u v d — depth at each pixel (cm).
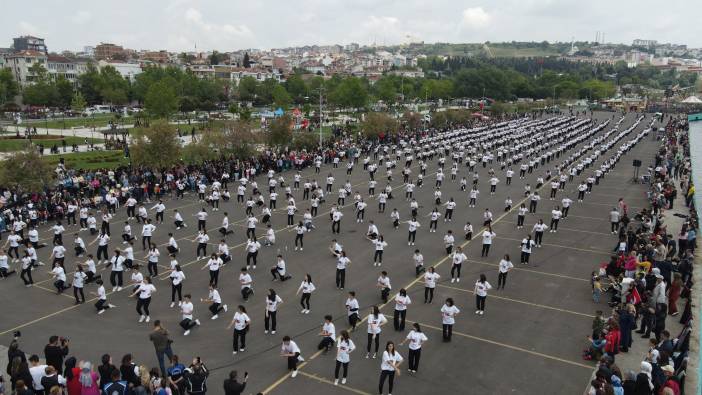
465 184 5306
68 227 3759
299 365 1931
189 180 4975
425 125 10300
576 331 2253
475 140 8588
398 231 3769
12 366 1664
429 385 1820
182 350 2027
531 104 17262
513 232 3800
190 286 2681
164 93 9688
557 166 6203
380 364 1955
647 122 12975
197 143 6016
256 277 2822
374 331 1966
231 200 4656
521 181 5822
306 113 12706
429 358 2005
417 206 4338
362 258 3156
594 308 2494
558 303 2547
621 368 1927
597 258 3228
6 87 12188
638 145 9019
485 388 1809
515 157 6856
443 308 2125
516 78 19862
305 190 4775
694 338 2175
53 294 2591
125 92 13762
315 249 3322
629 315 2044
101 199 4291
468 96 17812
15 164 4038
